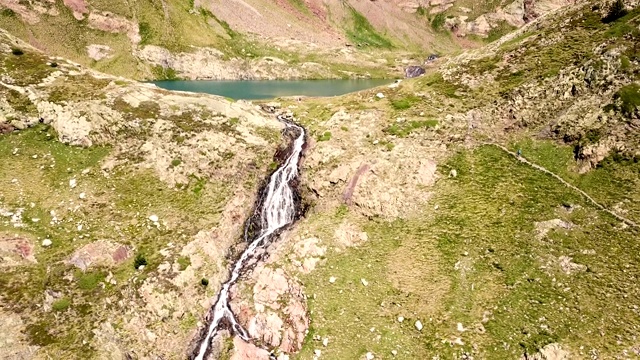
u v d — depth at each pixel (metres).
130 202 45.75
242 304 38.94
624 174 41.91
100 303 35.75
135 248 40.97
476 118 55.47
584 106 48.41
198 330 37.44
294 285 40.19
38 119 52.75
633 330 30.50
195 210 46.34
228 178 50.16
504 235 41.03
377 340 35.28
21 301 34.03
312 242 43.91
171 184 48.50
